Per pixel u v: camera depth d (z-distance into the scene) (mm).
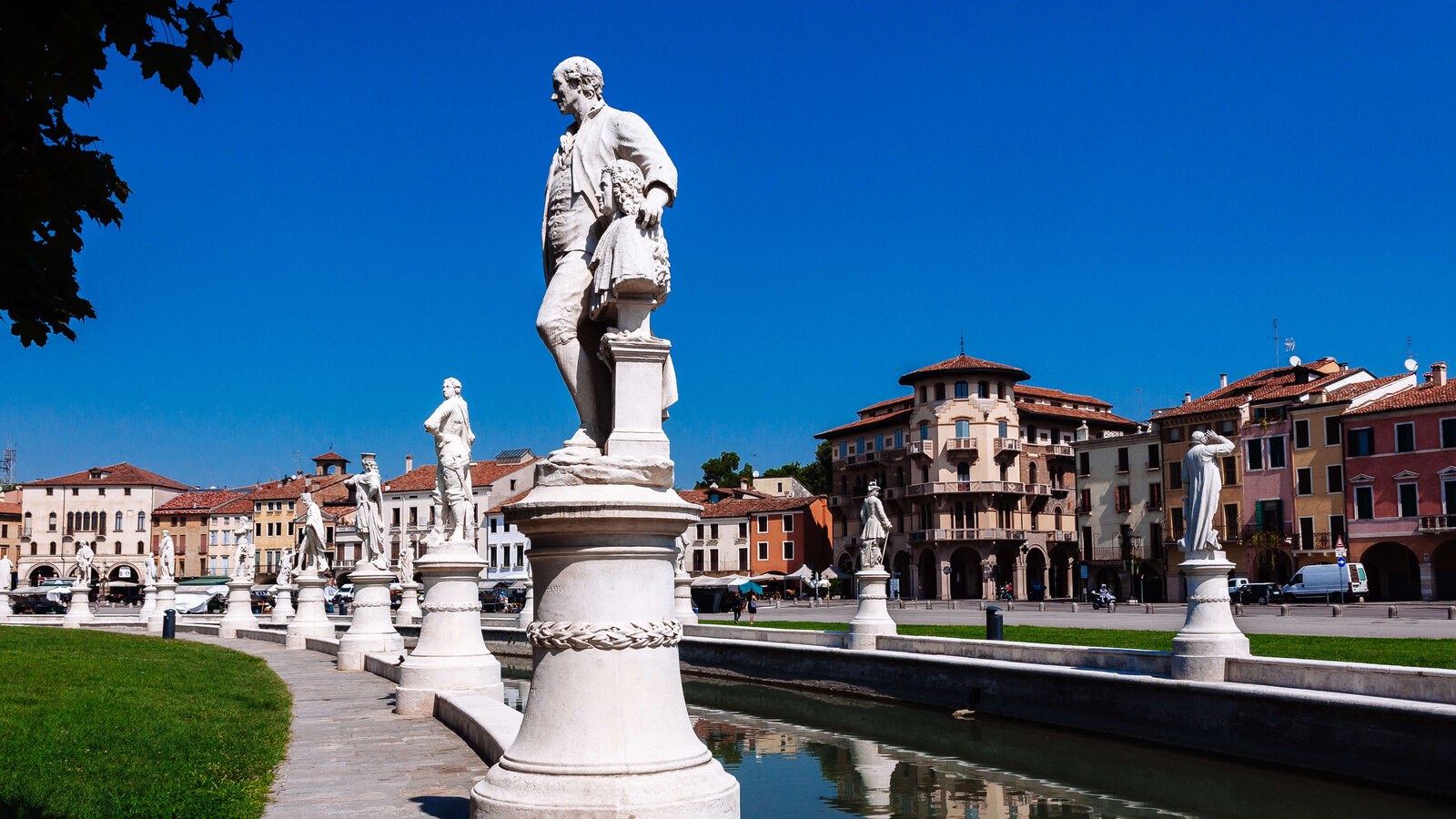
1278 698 15562
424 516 95000
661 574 6078
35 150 4906
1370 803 13555
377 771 9680
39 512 111438
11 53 4500
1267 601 61094
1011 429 84062
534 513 5887
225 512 109812
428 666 13992
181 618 40219
